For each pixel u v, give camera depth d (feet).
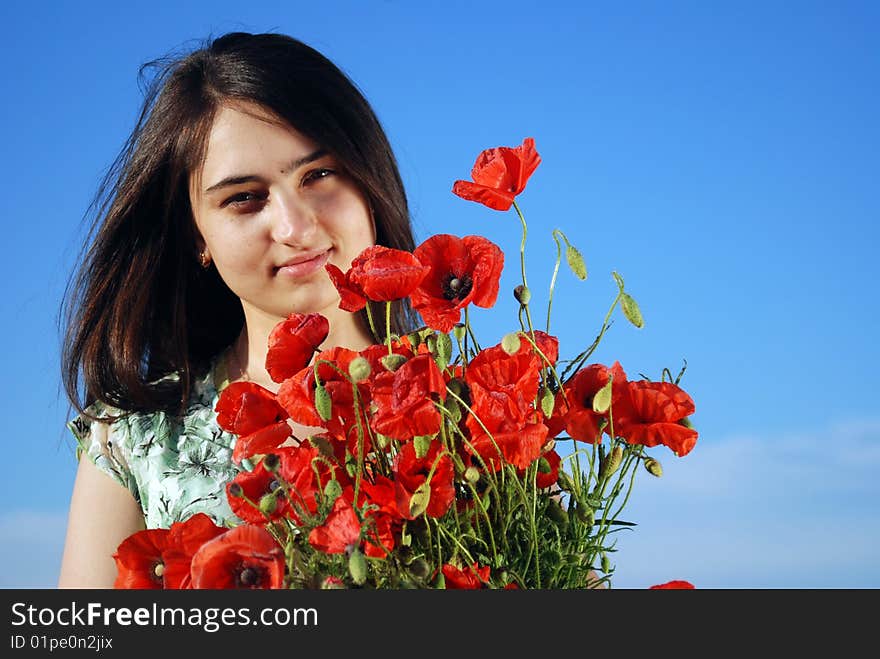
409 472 2.78
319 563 2.63
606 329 3.08
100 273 5.56
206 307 5.74
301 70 4.89
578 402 3.08
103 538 5.36
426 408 2.59
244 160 4.64
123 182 5.44
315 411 2.86
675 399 3.04
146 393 5.47
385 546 2.74
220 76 4.83
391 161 5.29
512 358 2.84
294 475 2.83
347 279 3.08
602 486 3.00
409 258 2.93
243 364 5.52
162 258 5.51
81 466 5.59
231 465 5.28
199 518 2.79
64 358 5.72
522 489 2.77
